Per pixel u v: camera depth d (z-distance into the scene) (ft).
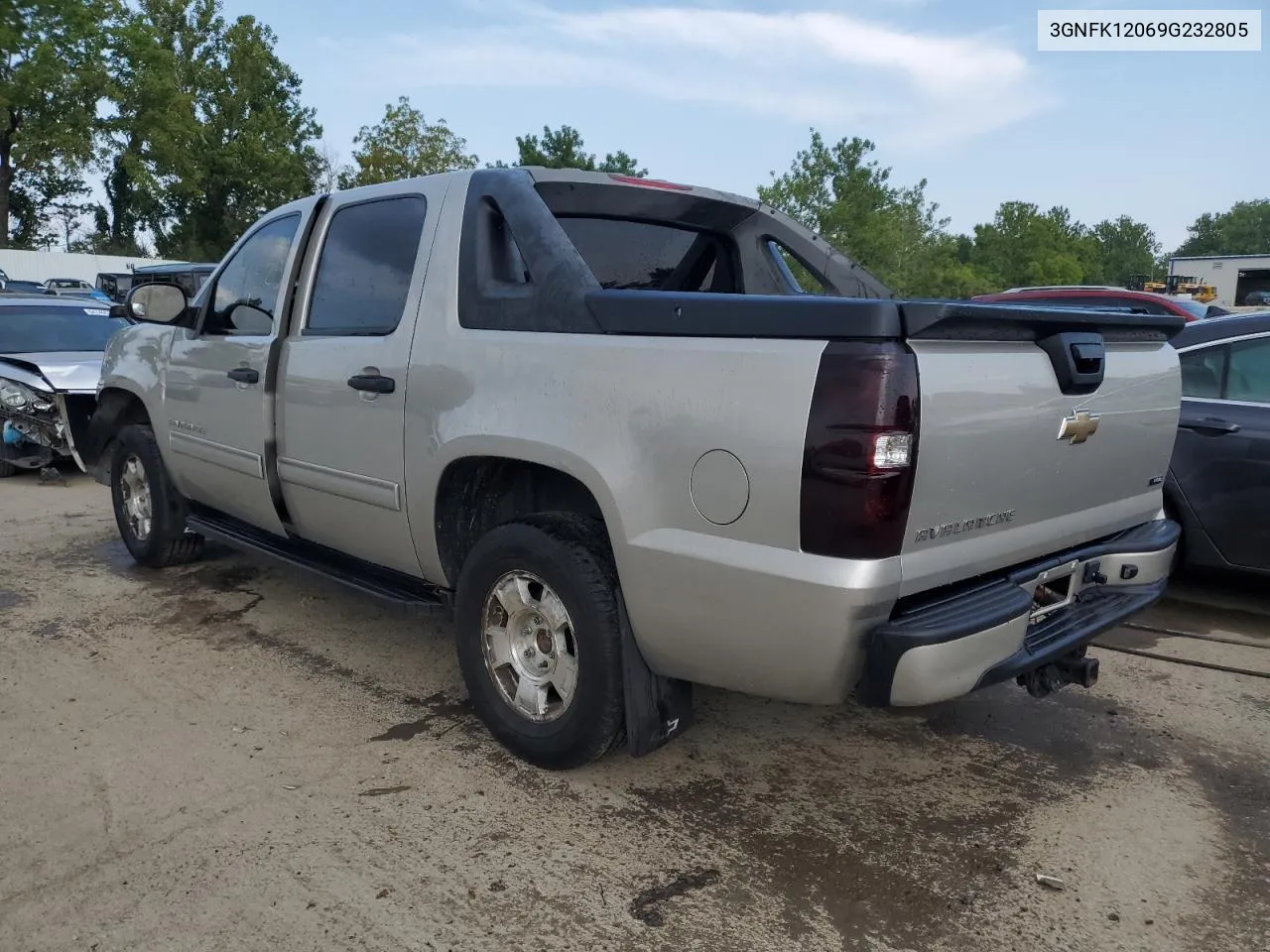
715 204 14.46
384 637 15.69
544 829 10.08
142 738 12.03
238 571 19.25
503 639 11.51
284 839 9.83
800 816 10.41
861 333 8.13
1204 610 17.46
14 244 183.93
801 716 12.92
